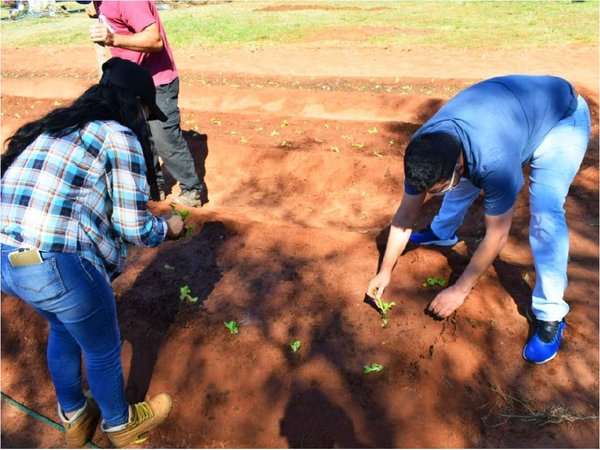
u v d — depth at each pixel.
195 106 9.36
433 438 2.88
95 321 2.52
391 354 3.25
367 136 6.96
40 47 16.41
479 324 3.39
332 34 15.65
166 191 5.89
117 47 4.30
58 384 2.86
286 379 3.21
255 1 26.73
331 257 4.08
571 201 4.77
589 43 11.80
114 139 2.42
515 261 3.92
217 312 3.69
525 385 3.10
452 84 9.20
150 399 3.24
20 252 2.30
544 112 2.87
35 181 2.32
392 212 5.36
